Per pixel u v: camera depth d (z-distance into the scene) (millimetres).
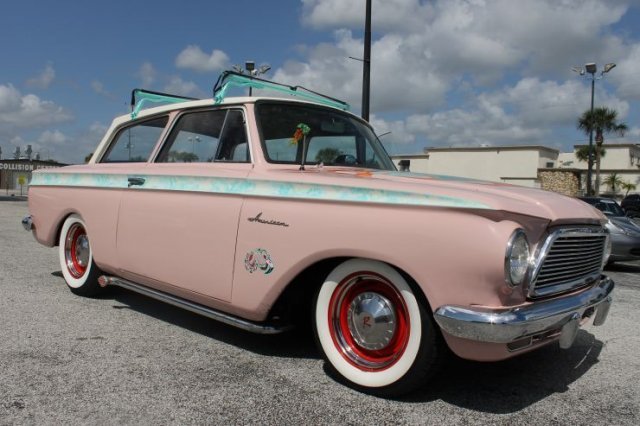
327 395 2975
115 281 4453
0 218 13914
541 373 3463
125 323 4250
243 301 3334
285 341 3910
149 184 4039
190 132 4117
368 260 2906
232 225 3400
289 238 3105
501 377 3355
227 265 3418
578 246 3021
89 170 4793
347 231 2871
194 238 3633
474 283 2518
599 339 4297
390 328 2922
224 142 3799
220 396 2930
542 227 2689
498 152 51688
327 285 3131
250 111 3709
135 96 4742
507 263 2475
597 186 43219
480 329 2473
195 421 2643
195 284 3635
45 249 8203
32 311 4500
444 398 2992
